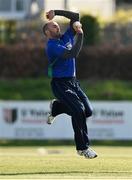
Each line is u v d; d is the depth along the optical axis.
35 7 107.19
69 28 31.84
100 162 35.50
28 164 34.34
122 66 93.06
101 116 69.38
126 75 93.06
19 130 70.38
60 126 69.62
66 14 31.95
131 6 126.31
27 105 70.12
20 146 66.44
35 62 93.62
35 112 70.12
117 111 69.38
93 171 30.78
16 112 70.38
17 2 107.75
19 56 93.81
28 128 70.25
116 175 29.14
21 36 96.69
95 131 69.38
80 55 92.75
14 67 93.88
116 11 114.25
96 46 93.88
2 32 97.75
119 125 69.38
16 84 90.44
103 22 95.94
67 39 31.62
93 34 94.00
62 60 31.08
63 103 31.30
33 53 93.81
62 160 37.53
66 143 69.56
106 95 86.88
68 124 69.56
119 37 95.50
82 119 31.22
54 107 32.25
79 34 31.19
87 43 93.88
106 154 48.81
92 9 106.88
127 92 87.88
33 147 64.62
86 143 31.44
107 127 69.38
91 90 88.25
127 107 69.38
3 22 98.19
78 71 92.88
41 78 92.69
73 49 30.94
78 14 31.98
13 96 87.38
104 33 95.56
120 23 96.19
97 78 92.75
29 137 70.31
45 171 30.89
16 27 97.62
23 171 30.91
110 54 93.06
